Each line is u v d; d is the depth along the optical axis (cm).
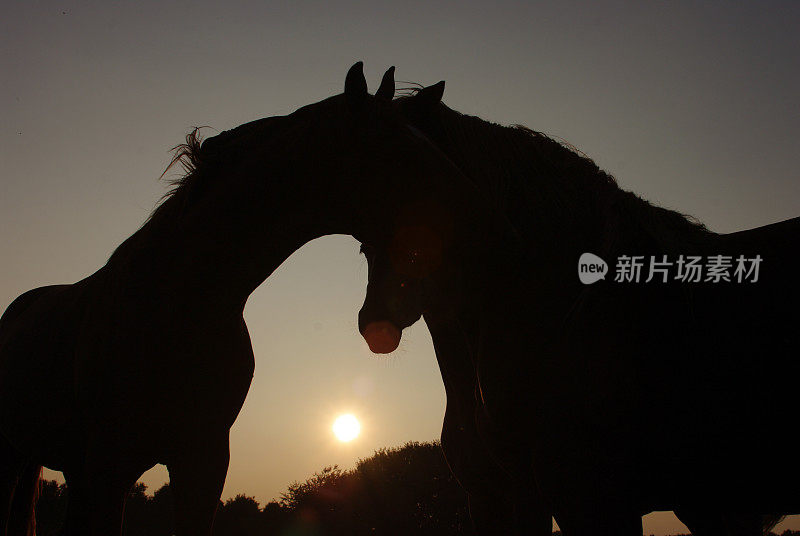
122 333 279
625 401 172
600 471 173
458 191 211
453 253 215
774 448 157
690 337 169
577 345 182
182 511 288
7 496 371
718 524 250
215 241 275
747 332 164
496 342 204
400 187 216
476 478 271
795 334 158
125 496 282
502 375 199
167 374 277
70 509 276
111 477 275
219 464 295
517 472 204
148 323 278
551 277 200
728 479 166
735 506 172
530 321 197
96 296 299
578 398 177
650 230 184
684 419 166
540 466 182
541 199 212
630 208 190
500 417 200
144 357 276
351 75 217
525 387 193
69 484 316
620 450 173
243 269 277
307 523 1752
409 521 1563
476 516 274
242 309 296
